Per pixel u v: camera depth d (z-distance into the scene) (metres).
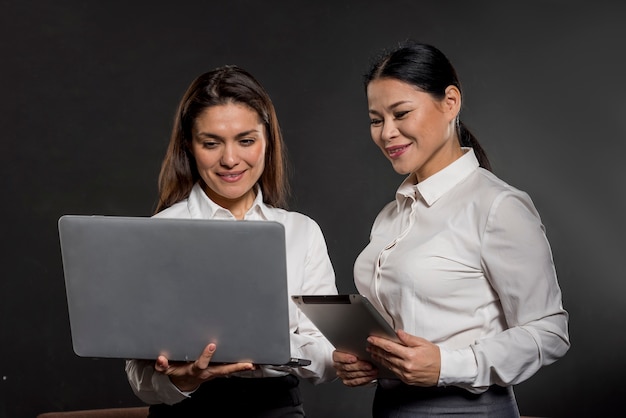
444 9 4.50
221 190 2.01
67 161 4.36
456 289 1.92
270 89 4.53
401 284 1.97
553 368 4.35
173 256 1.69
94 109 4.39
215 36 4.51
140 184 4.41
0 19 4.34
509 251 1.88
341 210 4.53
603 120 4.36
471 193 1.96
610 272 4.34
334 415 4.44
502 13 4.46
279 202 2.19
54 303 4.31
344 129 4.55
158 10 4.47
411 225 2.03
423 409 1.93
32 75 4.35
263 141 2.04
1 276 4.28
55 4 4.38
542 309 1.89
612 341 4.33
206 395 1.95
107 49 4.42
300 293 2.13
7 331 4.27
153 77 4.45
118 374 4.31
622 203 4.34
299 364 1.82
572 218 4.36
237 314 1.70
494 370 1.84
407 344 1.80
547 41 4.42
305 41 4.55
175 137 2.11
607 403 4.33
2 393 4.25
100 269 1.74
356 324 1.79
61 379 4.29
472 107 4.43
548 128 4.39
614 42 4.38
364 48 4.55
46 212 4.33
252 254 1.65
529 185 4.39
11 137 4.32
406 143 1.98
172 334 1.75
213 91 1.97
